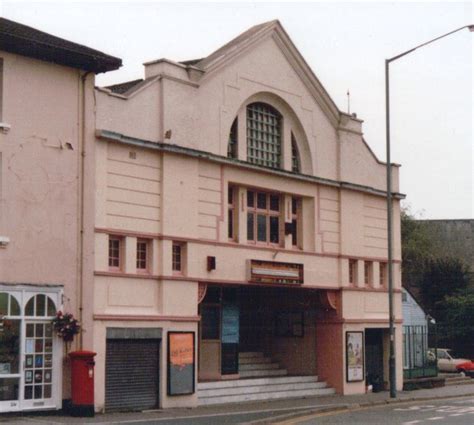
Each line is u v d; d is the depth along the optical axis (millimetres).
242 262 30094
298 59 32875
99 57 24812
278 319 36031
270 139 32188
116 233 25609
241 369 33875
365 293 35812
